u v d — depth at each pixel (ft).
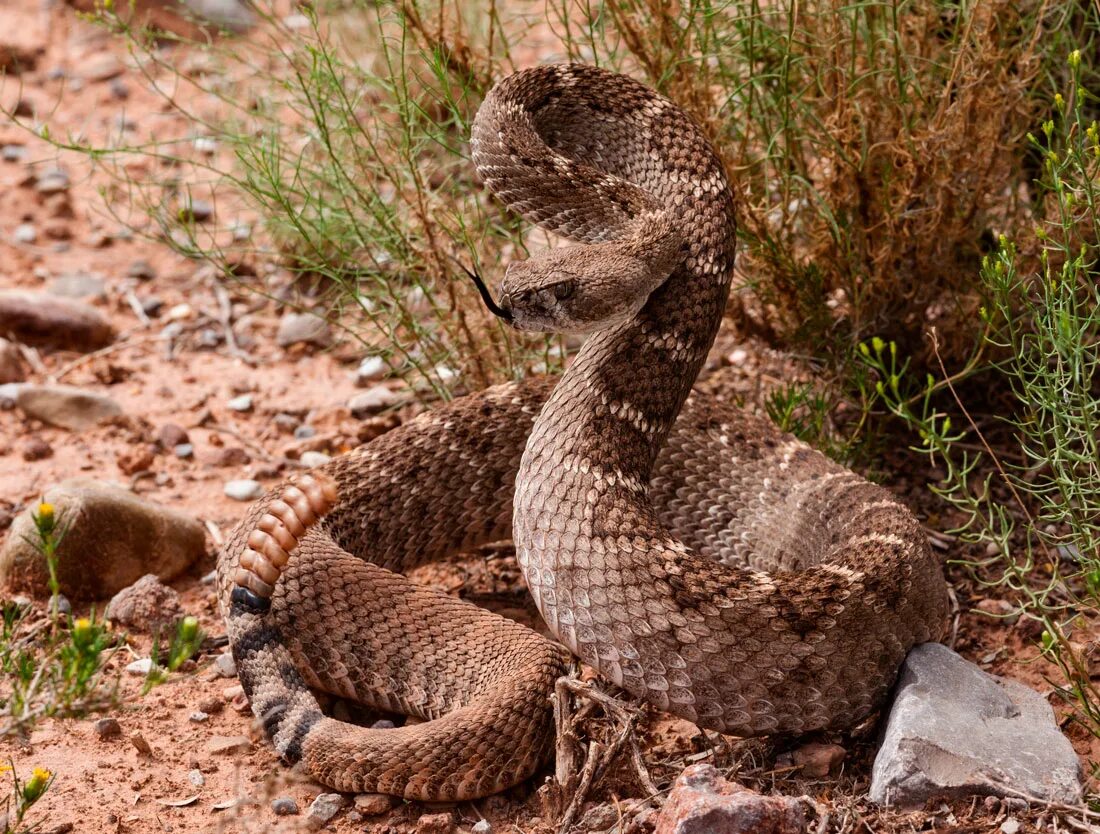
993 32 3.36
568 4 4.11
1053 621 3.04
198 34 4.67
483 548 3.35
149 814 2.79
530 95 3.17
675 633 2.84
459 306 3.49
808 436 3.38
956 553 3.24
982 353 3.39
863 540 2.97
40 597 3.18
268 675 2.89
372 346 3.61
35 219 4.22
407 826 2.79
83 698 2.61
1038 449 3.35
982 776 2.74
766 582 2.85
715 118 3.39
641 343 3.03
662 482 3.26
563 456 2.96
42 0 5.27
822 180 3.44
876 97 3.37
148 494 3.47
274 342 3.91
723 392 3.58
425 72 3.69
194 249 3.85
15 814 2.77
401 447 3.24
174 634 2.95
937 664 2.87
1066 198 2.97
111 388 3.76
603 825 2.75
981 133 3.33
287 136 3.96
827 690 2.84
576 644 2.90
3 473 3.50
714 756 2.86
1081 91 3.08
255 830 2.76
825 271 3.48
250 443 3.62
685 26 3.54
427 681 2.95
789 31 3.26
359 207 3.64
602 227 3.08
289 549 2.89
